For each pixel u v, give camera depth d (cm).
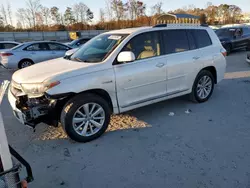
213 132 376
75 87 328
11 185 184
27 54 1009
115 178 271
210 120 424
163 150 326
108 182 265
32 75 346
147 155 315
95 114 359
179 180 263
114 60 370
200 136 363
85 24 5434
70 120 334
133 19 4888
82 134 349
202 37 505
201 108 486
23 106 339
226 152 316
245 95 571
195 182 259
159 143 346
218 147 329
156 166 290
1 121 173
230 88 638
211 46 516
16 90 358
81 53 427
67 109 332
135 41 398
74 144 351
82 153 325
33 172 286
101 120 367
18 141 364
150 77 407
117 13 4950
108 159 309
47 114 332
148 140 356
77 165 298
